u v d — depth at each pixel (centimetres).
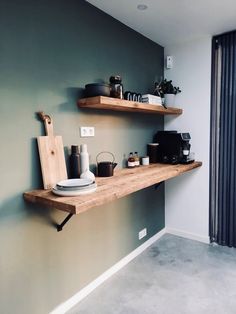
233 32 241
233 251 255
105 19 203
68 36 171
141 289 197
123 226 233
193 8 196
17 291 146
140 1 185
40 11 152
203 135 267
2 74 134
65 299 176
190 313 170
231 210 257
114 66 213
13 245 142
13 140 140
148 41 260
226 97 250
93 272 200
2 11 133
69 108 174
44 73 156
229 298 184
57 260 170
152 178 184
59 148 162
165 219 302
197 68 265
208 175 268
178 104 281
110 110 212
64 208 124
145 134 262
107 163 190
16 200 143
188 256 247
